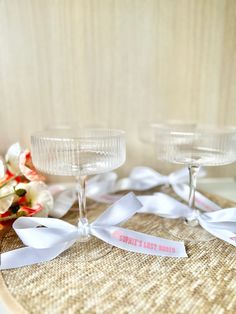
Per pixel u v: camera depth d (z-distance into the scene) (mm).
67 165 233
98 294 193
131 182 380
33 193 286
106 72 359
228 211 274
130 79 368
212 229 267
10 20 315
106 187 368
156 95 381
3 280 207
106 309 178
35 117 354
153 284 203
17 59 329
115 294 193
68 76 349
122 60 358
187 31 361
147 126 383
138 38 354
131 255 241
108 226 255
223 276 213
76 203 356
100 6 333
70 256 240
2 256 224
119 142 239
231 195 384
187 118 395
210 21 360
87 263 230
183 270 220
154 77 373
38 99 349
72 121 366
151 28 353
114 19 341
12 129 351
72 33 335
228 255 241
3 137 350
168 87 380
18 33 321
